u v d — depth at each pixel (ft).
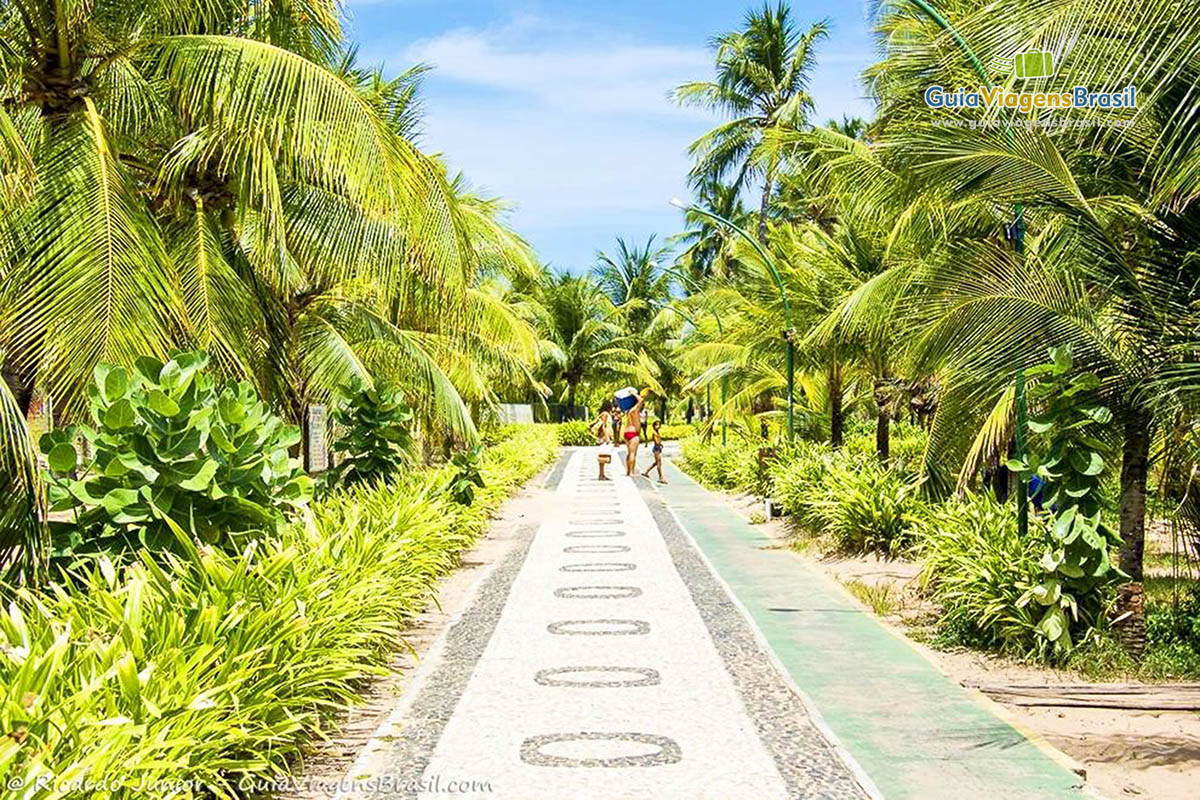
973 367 27.66
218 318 34.76
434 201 34.60
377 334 49.93
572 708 21.44
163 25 35.45
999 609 26.40
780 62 126.72
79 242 28.02
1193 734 20.57
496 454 84.94
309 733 19.07
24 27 31.73
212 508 23.45
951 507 35.29
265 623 18.19
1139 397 26.30
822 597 34.94
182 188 37.58
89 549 22.50
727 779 17.24
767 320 69.00
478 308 55.62
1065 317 26.58
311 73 31.50
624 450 149.69
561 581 38.32
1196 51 19.39
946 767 17.89
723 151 126.93
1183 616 29.89
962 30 27.35
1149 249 27.22
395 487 40.60
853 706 21.70
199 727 14.42
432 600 33.78
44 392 29.53
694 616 31.53
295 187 41.37
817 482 52.65
